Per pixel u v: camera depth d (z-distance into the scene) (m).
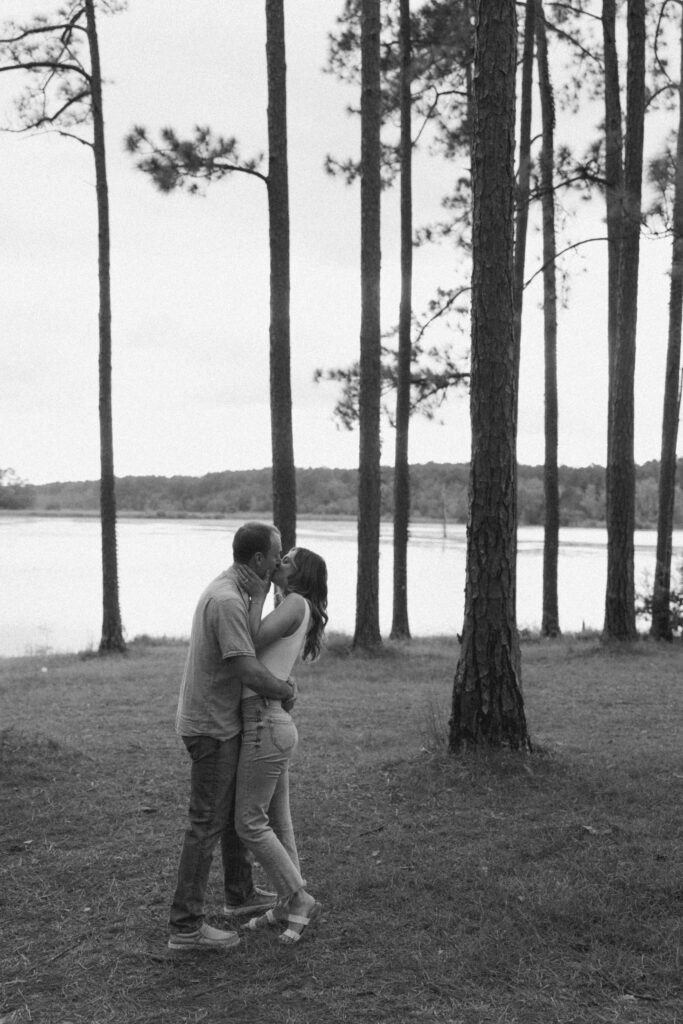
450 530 116.06
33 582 43.59
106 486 18.75
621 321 16.12
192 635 4.28
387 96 20.00
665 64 18.38
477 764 6.91
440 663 15.19
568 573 48.62
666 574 17.64
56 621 29.31
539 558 59.56
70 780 7.04
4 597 36.59
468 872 5.00
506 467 7.20
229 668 4.14
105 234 18.72
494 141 7.27
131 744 8.51
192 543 83.50
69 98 18.03
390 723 9.68
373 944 4.22
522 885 4.80
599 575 47.50
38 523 141.62
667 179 15.44
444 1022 3.54
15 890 4.88
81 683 13.69
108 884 4.96
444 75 18.50
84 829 5.88
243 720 4.29
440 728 8.55
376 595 16.34
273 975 3.93
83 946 4.23
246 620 4.18
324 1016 3.60
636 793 6.38
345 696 11.83
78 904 4.71
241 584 4.29
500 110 7.28
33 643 23.83
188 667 4.29
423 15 18.91
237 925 4.46
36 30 17.52
